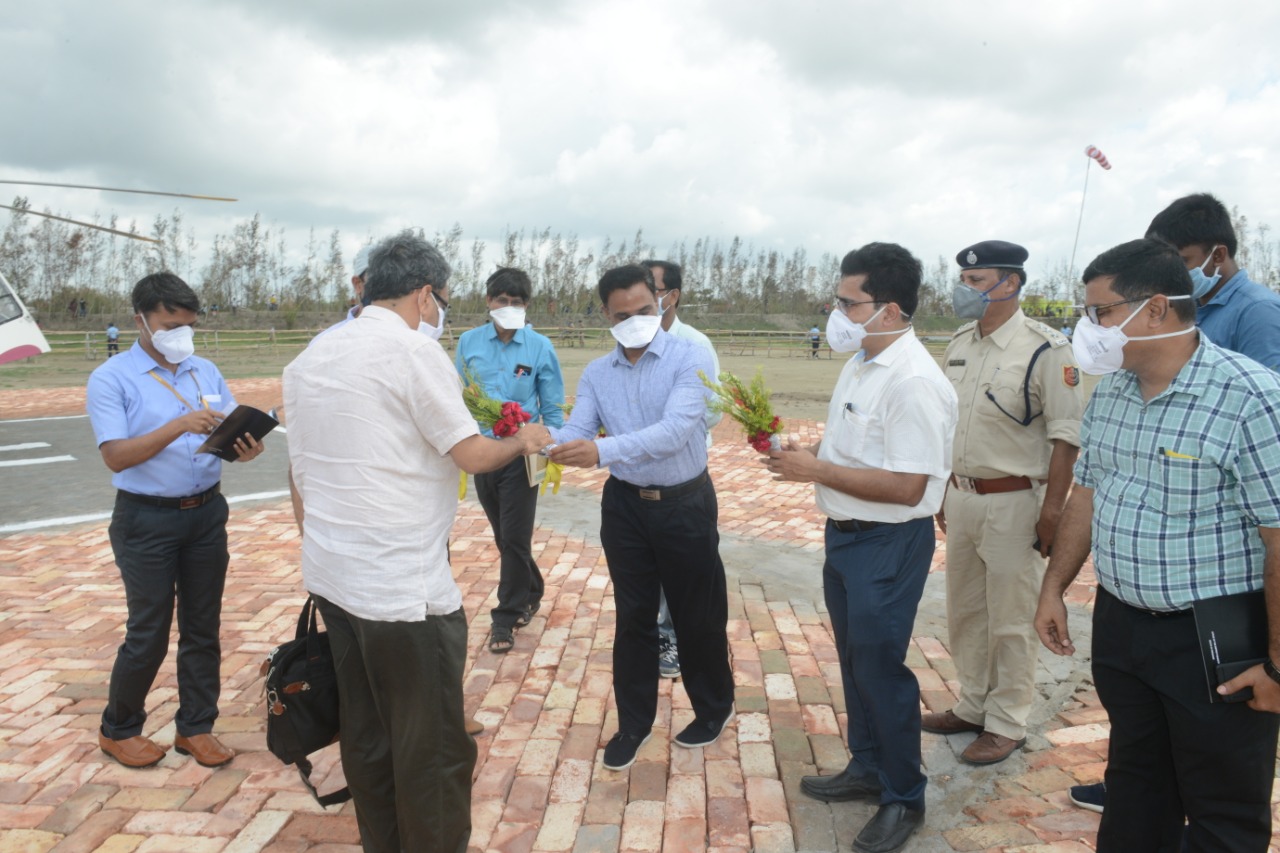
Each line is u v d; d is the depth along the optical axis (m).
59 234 45.84
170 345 3.36
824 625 5.07
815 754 3.57
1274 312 2.93
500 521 4.65
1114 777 2.47
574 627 5.00
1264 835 2.23
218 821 3.11
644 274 3.38
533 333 4.93
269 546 6.84
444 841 2.57
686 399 3.30
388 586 2.40
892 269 2.84
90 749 3.62
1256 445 2.05
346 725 2.61
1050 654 4.63
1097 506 2.40
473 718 3.88
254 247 52.41
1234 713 2.15
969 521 3.47
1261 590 2.15
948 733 3.76
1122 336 2.20
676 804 3.21
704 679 3.58
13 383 20.77
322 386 2.42
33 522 7.78
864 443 2.94
